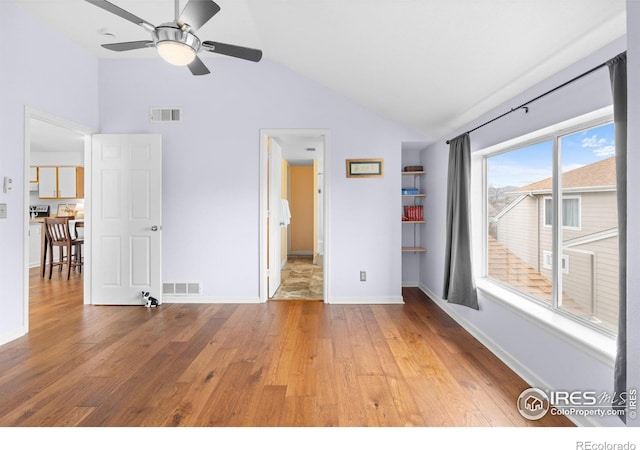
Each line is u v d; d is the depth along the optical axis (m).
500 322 2.82
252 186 4.34
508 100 2.76
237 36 3.73
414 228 5.24
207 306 4.23
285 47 3.71
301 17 2.96
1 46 3.01
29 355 2.82
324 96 4.34
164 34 2.32
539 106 2.37
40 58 3.41
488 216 3.51
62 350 2.92
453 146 3.63
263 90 4.32
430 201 4.71
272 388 2.33
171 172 4.34
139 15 3.28
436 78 2.97
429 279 4.78
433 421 1.97
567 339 2.03
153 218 4.23
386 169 4.38
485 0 1.92
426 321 3.71
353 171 4.37
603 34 1.76
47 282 5.50
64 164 7.89
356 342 3.12
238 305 4.28
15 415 2.01
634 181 1.42
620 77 1.60
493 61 2.40
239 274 4.38
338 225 4.39
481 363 2.71
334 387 2.34
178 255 4.37
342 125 4.36
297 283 5.55
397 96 3.65
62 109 3.71
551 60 2.12
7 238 3.08
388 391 2.29
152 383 2.38
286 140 5.04
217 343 3.09
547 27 1.90
